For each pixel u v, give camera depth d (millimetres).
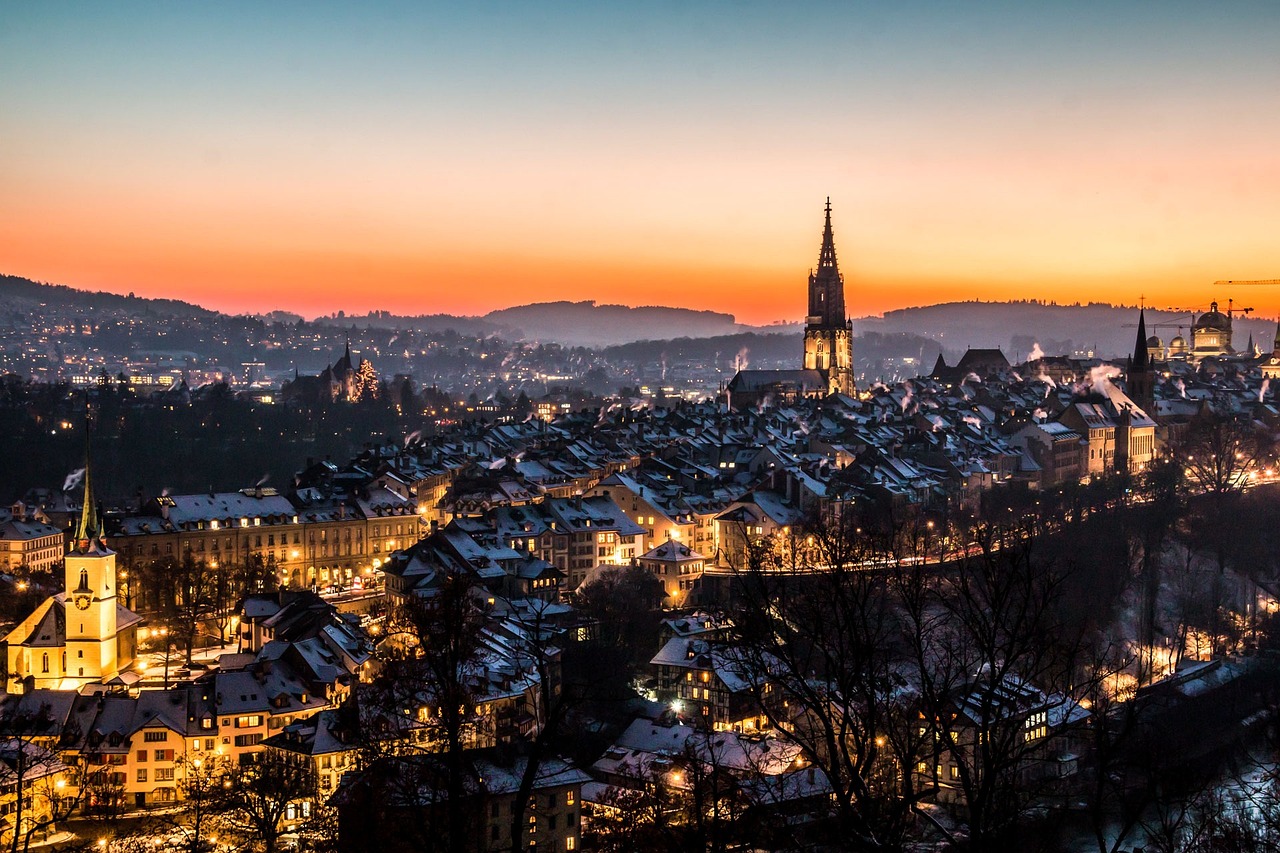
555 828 138250
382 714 92875
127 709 197250
